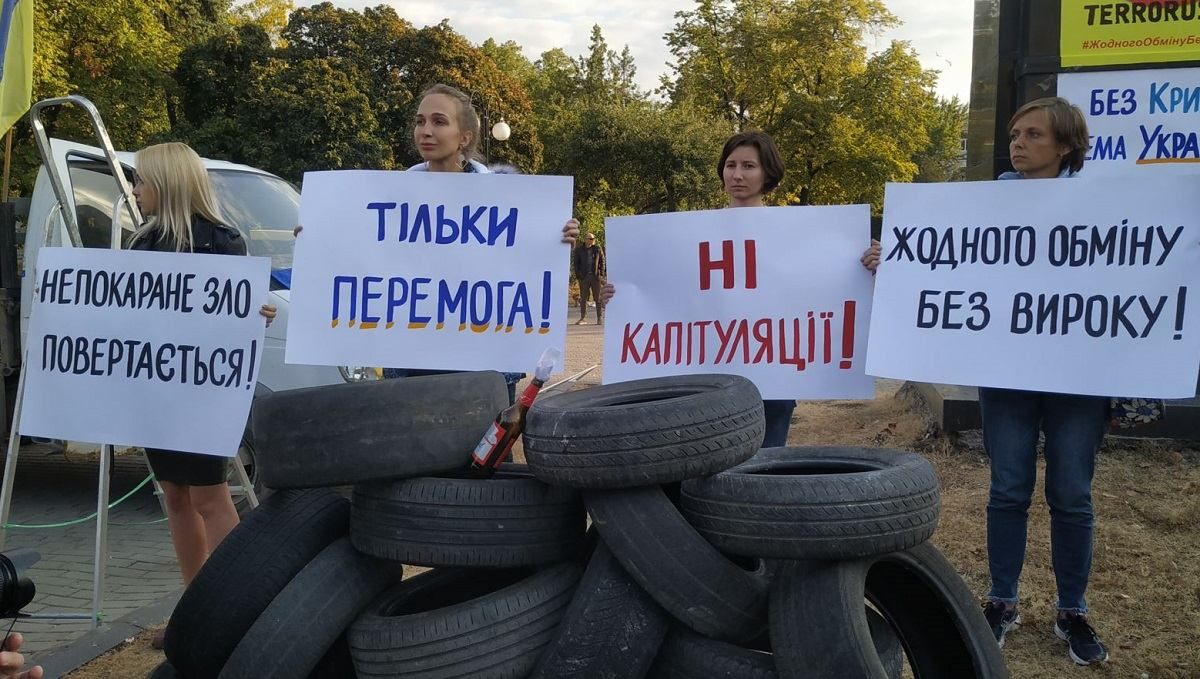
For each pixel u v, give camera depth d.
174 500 3.89
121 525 5.92
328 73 28.28
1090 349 3.39
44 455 7.65
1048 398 3.52
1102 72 5.99
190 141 27.11
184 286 3.81
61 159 6.03
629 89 58.06
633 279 3.98
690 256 3.91
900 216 3.66
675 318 3.94
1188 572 4.31
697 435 2.57
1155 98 5.93
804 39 37.25
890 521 2.48
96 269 3.91
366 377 5.82
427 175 3.79
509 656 2.67
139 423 3.80
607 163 36.03
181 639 2.98
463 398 2.94
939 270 3.60
